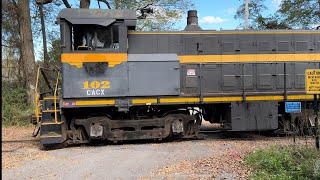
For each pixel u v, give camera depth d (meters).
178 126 10.28
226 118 10.85
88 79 9.56
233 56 10.77
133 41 10.22
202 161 7.30
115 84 9.69
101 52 9.62
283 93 10.77
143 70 9.85
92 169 6.90
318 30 11.25
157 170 6.71
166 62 9.99
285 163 6.65
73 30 9.61
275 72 10.91
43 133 9.57
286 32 11.06
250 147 8.91
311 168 6.13
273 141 10.01
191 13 11.35
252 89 10.77
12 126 15.04
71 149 9.46
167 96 10.05
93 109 10.18
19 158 8.26
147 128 10.45
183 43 10.54
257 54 10.89
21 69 19.62
